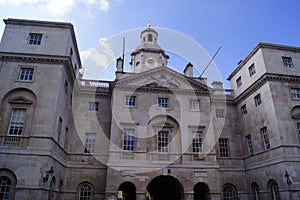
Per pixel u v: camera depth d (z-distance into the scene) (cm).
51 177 2147
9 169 1983
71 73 2723
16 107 2247
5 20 2523
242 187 3056
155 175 2605
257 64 2981
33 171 1998
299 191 2305
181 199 2677
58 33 2577
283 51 2955
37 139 2117
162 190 3428
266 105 2783
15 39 2464
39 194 1930
